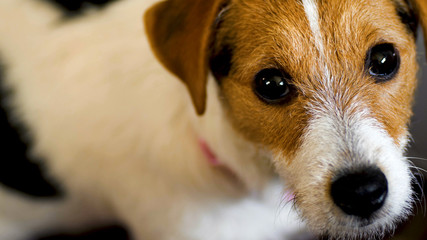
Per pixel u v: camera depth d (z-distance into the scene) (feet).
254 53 1.19
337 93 1.17
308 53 1.16
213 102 1.29
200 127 1.34
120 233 1.84
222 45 1.24
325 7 1.16
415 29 1.24
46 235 1.78
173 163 1.40
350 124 1.16
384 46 1.16
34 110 1.48
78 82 1.44
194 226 1.47
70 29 1.44
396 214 1.17
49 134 1.49
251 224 1.49
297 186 1.19
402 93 1.20
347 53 1.16
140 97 1.40
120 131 1.43
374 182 1.12
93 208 1.67
